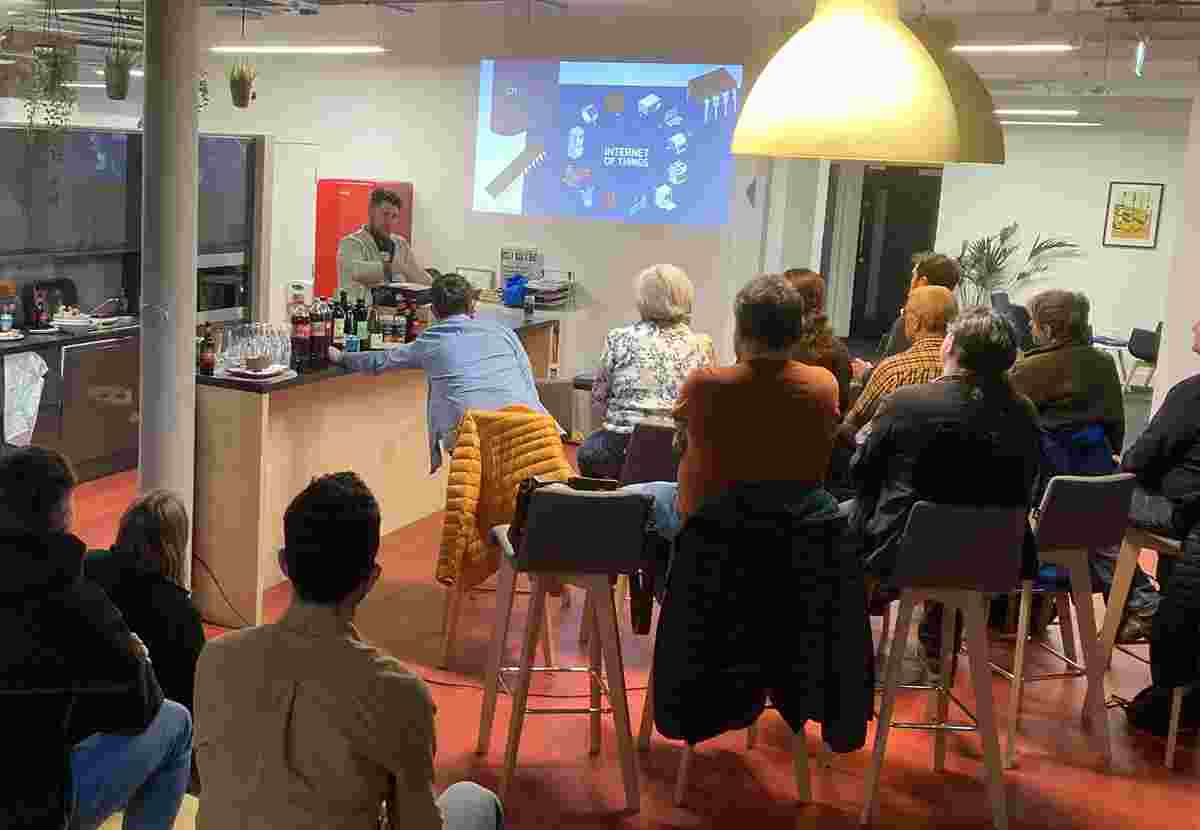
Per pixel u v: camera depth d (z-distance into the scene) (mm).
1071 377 4734
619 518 3592
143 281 4691
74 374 6668
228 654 2047
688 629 3508
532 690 4578
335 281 9359
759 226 8398
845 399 4711
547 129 8852
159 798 2930
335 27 9328
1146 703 4547
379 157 9375
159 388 4719
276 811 1998
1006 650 5215
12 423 6266
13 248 6508
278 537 5473
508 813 3668
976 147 2652
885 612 4770
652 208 8641
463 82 9047
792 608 3467
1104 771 4191
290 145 8156
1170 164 14094
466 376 5051
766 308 3398
